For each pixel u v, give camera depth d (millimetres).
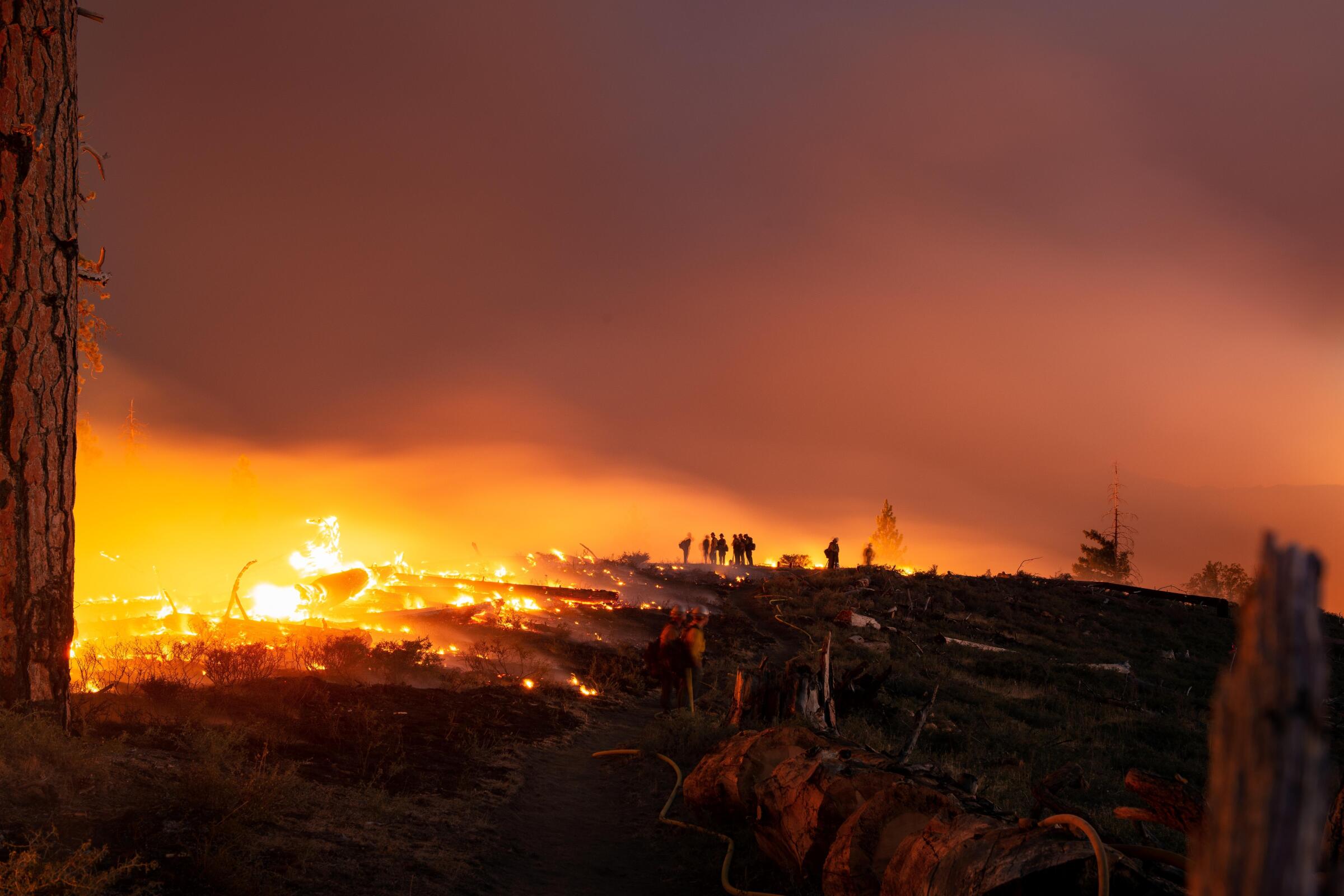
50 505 6812
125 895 4125
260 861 4953
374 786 7043
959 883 3707
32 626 6594
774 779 6246
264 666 10430
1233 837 895
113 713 7285
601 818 7902
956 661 23859
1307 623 858
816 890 5645
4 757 5254
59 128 7133
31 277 6812
